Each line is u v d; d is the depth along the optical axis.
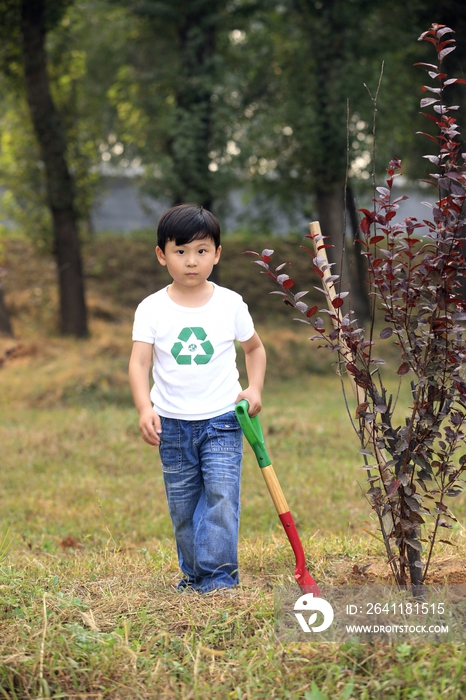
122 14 15.81
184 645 2.47
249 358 3.15
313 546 3.73
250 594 2.86
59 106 15.89
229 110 14.02
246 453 7.58
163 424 3.02
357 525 5.00
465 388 2.62
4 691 2.16
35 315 17.69
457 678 2.12
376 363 2.70
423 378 2.61
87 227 22.19
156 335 2.99
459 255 2.59
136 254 22.52
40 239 16.08
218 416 2.99
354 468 6.74
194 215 2.90
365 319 16.97
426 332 2.62
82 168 15.91
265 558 3.65
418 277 2.63
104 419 9.30
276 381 14.30
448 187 2.62
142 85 15.65
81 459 7.51
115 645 2.42
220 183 14.18
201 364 2.96
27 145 15.53
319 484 6.25
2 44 14.51
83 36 17.16
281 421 8.74
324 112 14.65
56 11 14.32
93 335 16.22
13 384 12.00
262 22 15.23
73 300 15.91
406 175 17.50
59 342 15.18
